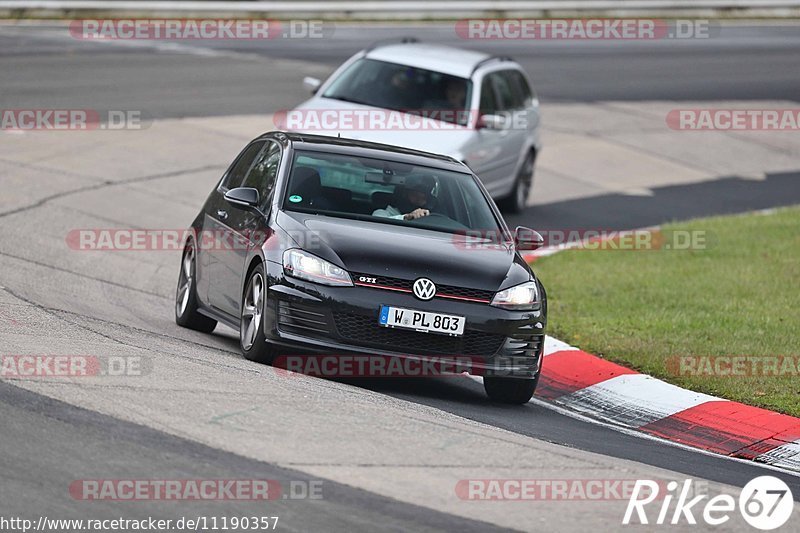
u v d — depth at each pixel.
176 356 30.80
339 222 33.22
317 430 25.03
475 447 25.33
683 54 122.12
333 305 30.69
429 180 36.06
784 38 138.00
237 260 34.28
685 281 50.19
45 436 22.78
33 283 40.34
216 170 66.25
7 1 111.94
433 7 130.88
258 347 31.80
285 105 81.88
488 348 31.58
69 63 89.88
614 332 41.56
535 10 135.38
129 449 22.61
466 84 59.75
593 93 99.81
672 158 84.31
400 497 21.75
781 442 31.84
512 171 63.81
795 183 81.50
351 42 111.50
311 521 20.27
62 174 60.88
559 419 32.44
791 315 44.75
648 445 30.33
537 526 21.19
